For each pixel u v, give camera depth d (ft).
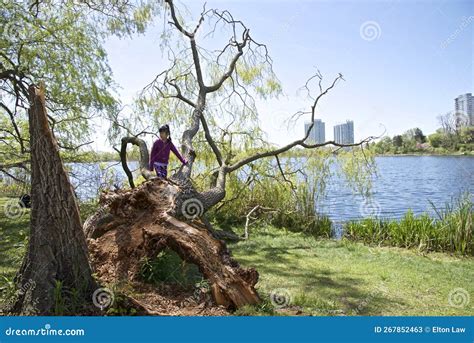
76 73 35.96
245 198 42.65
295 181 42.65
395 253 30.53
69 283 15.52
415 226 33.47
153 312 15.88
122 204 21.85
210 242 19.30
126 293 16.44
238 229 38.19
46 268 15.31
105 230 21.59
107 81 38.47
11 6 32.55
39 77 35.12
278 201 42.16
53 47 35.91
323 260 27.86
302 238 35.42
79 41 36.78
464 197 34.76
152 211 21.11
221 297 17.22
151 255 19.19
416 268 25.98
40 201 15.62
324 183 41.50
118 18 39.73
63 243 15.58
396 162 161.99
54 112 39.81
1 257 24.56
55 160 15.70
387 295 20.71
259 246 31.81
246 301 17.52
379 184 87.15
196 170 43.01
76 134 41.60
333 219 46.39
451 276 24.34
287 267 25.79
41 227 15.53
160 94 39.09
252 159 37.52
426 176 102.78
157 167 30.14
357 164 40.19
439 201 63.05
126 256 19.83
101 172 42.29
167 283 19.24
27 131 43.11
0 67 34.73
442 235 32.09
